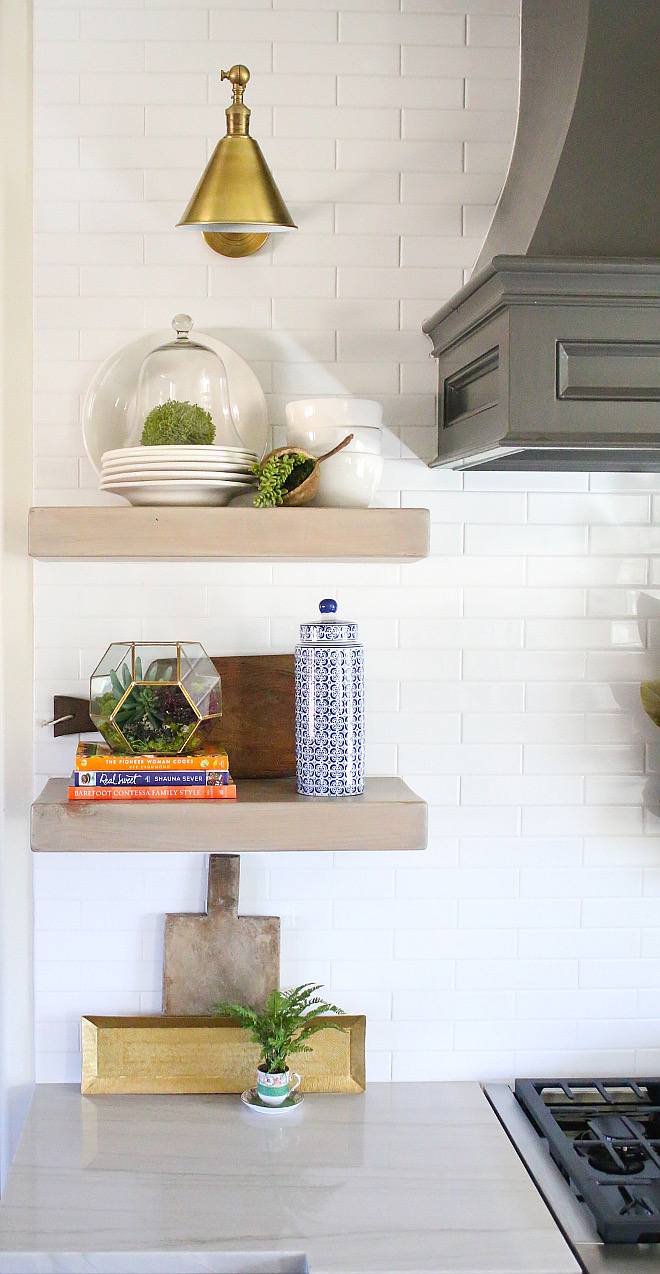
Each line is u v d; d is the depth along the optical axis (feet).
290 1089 6.22
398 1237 4.99
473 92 6.68
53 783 6.42
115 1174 5.46
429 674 6.78
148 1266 4.82
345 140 6.64
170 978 6.57
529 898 6.83
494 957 6.82
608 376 5.09
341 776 5.98
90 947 6.64
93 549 5.67
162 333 6.50
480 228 6.72
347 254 6.68
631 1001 6.89
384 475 6.73
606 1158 5.82
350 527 5.75
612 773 6.86
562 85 5.46
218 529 5.69
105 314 6.57
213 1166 5.56
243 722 6.59
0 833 5.92
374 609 6.75
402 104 6.66
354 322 6.69
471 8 6.66
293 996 6.37
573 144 5.16
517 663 6.81
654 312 5.09
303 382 6.68
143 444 5.83
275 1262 4.85
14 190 6.20
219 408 6.04
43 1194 5.26
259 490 5.78
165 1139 5.84
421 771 6.79
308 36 6.59
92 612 6.63
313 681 5.97
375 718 6.77
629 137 5.18
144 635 6.66
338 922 6.73
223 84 6.56
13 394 6.21
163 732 5.85
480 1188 5.43
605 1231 5.03
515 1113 6.33
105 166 6.54
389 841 5.83
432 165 6.68
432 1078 6.79
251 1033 6.37
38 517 5.65
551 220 5.06
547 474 6.81
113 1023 6.46
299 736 6.08
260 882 6.70
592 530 6.84
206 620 6.68
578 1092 6.58
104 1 6.49
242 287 6.64
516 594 6.81
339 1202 5.26
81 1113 6.14
